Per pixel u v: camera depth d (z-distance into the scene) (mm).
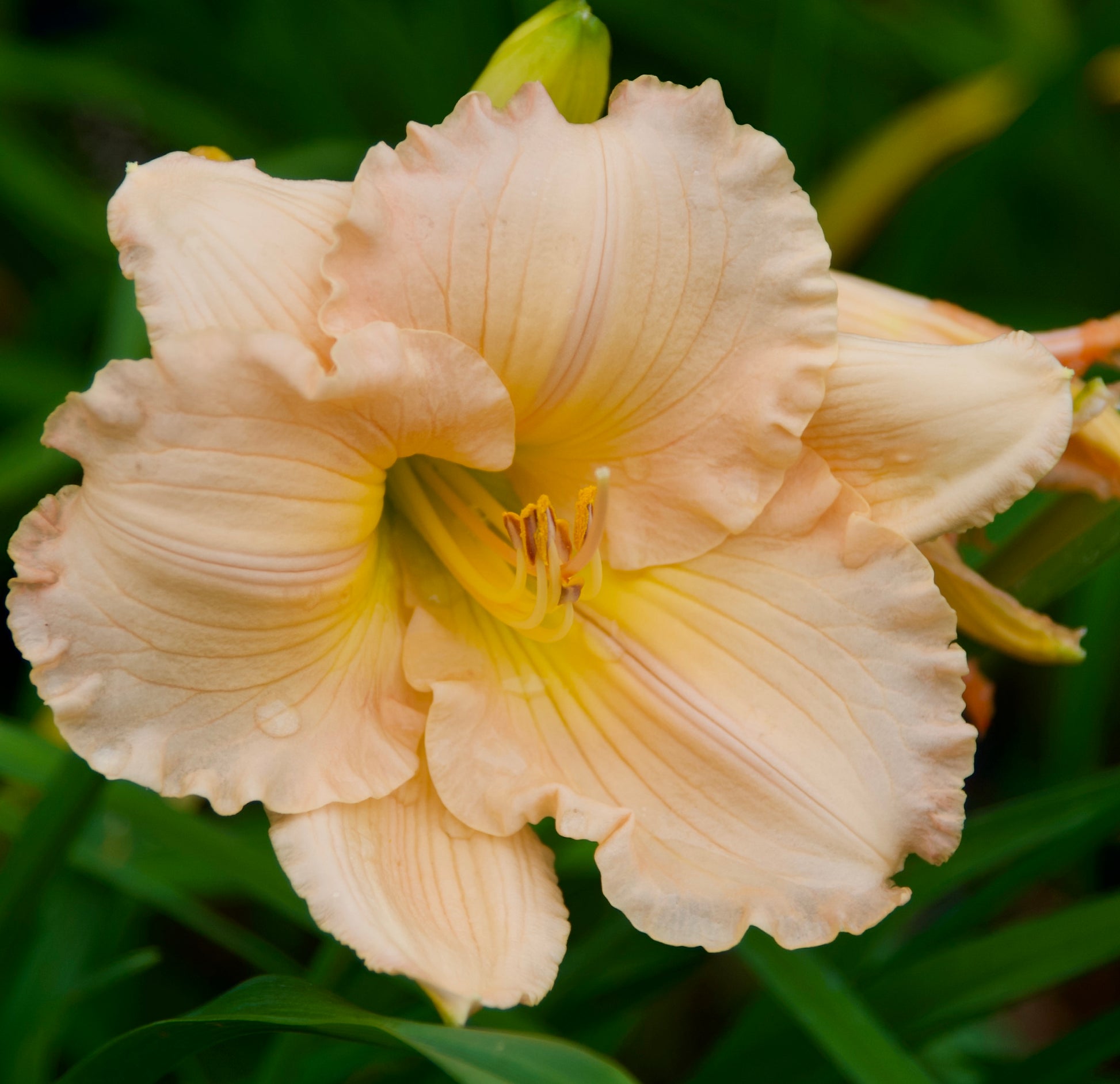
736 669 452
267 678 433
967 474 448
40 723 564
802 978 472
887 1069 461
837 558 448
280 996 425
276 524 427
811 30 620
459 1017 417
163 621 424
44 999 510
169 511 420
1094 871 599
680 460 452
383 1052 488
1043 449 445
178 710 427
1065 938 482
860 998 475
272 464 425
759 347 444
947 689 443
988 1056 570
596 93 463
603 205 437
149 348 550
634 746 453
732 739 447
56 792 460
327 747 437
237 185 436
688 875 439
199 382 418
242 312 428
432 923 430
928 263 637
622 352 444
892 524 451
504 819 441
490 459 449
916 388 447
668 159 440
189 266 428
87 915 521
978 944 487
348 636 448
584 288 438
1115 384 475
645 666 455
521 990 426
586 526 455
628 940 497
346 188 443
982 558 509
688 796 448
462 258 434
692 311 444
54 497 421
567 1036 501
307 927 505
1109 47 573
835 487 448
